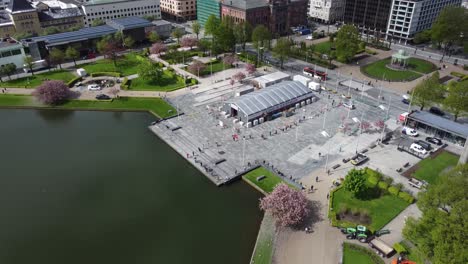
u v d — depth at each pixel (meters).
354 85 189.12
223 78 198.88
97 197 114.38
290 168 124.25
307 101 168.38
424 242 78.81
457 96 141.00
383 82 192.88
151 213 107.50
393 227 98.69
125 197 114.06
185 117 158.88
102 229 102.00
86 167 128.88
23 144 143.25
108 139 146.12
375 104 168.38
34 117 164.62
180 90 185.12
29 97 179.00
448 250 71.56
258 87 185.75
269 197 101.62
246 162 127.50
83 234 100.38
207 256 92.94
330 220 101.75
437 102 151.62
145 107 169.25
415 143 133.62
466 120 154.00
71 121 160.88
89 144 142.88
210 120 156.12
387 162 126.69
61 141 145.25
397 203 107.38
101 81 197.75
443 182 88.94
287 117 157.50
